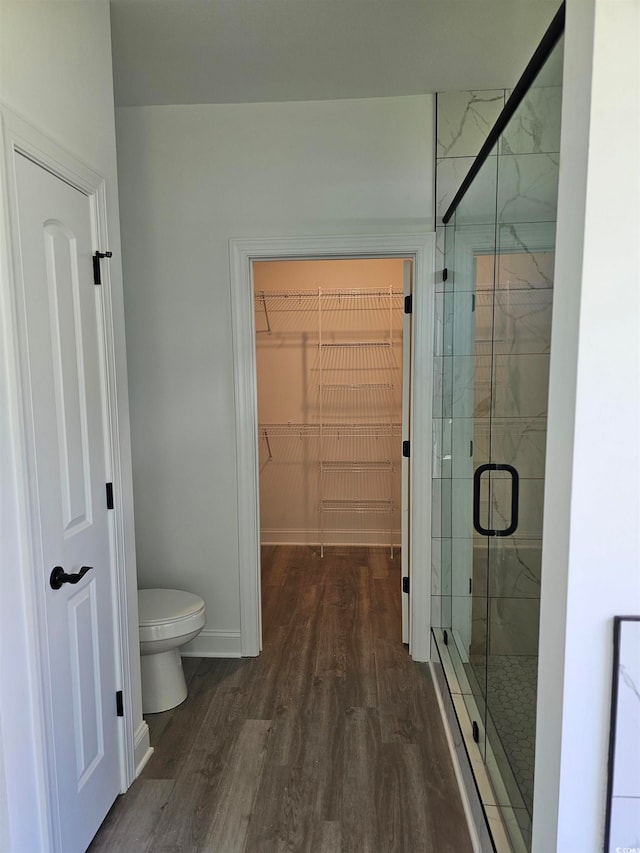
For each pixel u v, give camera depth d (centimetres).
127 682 183
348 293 424
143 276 262
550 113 114
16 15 126
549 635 104
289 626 305
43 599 134
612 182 86
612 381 89
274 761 197
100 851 160
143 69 220
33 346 132
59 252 146
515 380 153
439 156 246
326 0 178
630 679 94
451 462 252
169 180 257
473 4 180
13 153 123
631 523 91
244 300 259
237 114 252
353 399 435
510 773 150
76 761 153
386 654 273
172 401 268
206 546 274
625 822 97
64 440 147
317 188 252
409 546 276
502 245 169
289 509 448
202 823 170
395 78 230
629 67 84
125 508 186
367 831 166
